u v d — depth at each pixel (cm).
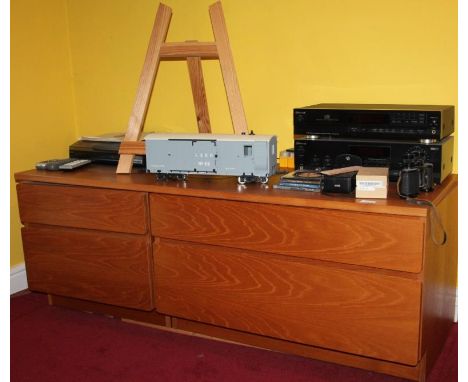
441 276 166
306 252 157
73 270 202
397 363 156
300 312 161
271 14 205
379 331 150
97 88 250
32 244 209
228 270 170
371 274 149
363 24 191
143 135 219
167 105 235
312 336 161
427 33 182
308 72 203
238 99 186
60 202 198
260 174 172
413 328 146
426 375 160
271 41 207
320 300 157
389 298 147
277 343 176
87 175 198
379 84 192
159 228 180
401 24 185
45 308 218
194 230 174
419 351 147
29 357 180
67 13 249
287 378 164
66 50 251
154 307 189
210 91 224
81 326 202
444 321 177
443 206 159
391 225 143
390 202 147
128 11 235
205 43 188
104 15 241
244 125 186
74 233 198
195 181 184
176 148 179
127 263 189
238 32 212
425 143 159
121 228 187
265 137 172
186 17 222
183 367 172
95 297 199
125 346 186
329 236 152
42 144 244
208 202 169
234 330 183
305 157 173
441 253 163
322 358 170
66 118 254
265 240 162
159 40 194
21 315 212
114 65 244
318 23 198
